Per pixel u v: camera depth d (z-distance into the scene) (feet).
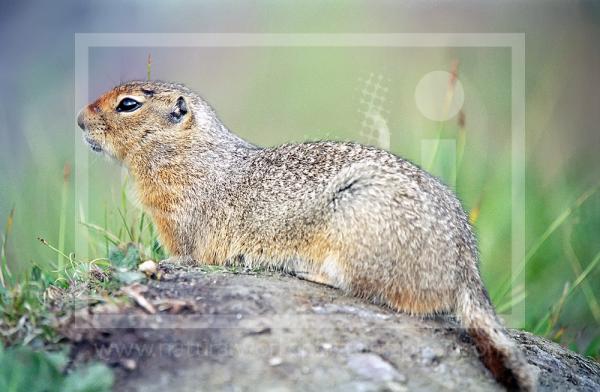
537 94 71.72
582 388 31.01
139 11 84.79
